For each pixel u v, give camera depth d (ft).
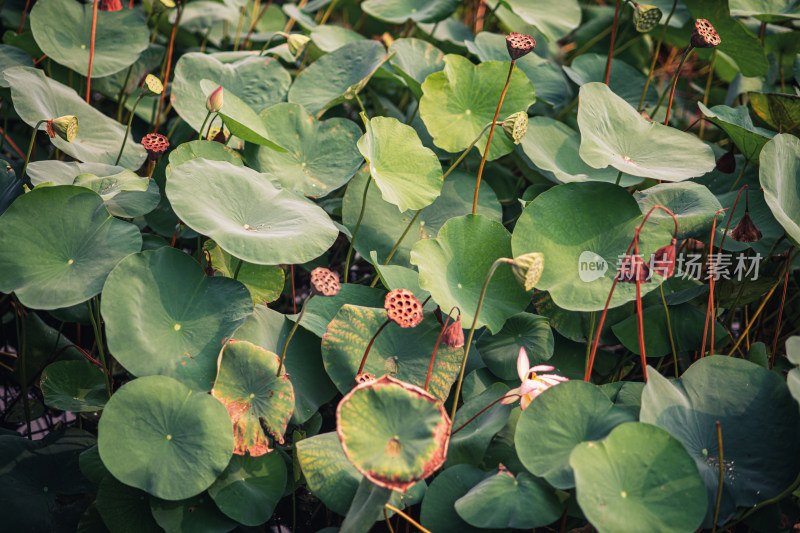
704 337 12.59
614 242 12.71
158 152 13.41
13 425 13.87
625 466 10.62
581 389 11.40
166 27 18.28
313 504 13.03
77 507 11.99
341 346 12.25
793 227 12.21
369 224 13.99
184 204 12.05
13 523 11.53
